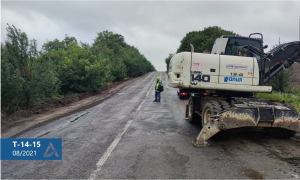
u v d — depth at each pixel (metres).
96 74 18.84
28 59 11.32
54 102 13.25
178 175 3.96
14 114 9.65
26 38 11.30
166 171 4.12
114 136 6.52
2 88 9.92
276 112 5.27
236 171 4.11
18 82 10.12
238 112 5.24
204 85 6.35
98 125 7.98
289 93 14.09
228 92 6.91
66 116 9.84
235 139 6.17
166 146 5.58
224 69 6.40
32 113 10.35
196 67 6.35
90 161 4.64
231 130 7.12
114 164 4.46
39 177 3.97
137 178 3.86
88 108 12.16
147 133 6.86
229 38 8.20
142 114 10.26
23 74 11.13
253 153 5.05
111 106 12.84
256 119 5.24
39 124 8.20
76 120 8.95
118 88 25.84
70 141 6.07
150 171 4.13
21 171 4.25
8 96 10.26
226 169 4.20
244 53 7.64
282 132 6.10
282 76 14.27
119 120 8.88
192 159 4.70
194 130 7.27
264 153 5.05
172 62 6.80
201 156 4.87
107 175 3.99
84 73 18.64
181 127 7.69
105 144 5.76
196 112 7.70
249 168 4.24
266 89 6.49
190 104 8.54
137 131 7.11
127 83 34.00
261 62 6.71
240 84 6.43
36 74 11.72
